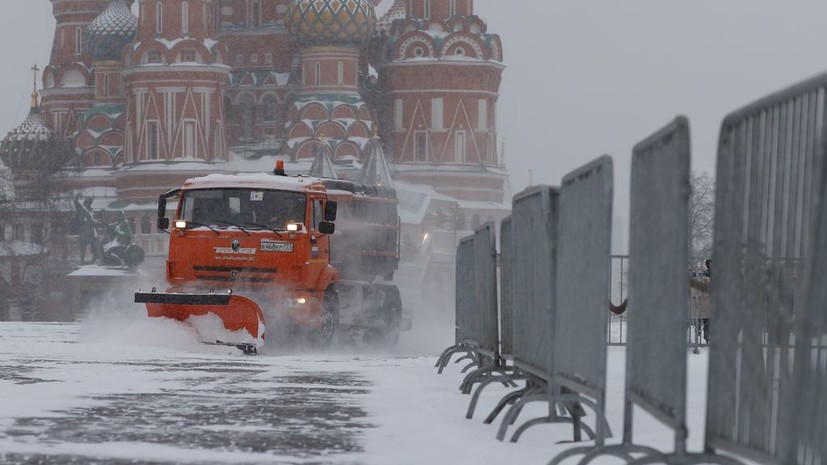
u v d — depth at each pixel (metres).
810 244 6.94
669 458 8.92
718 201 9.33
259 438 13.18
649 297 9.96
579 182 11.82
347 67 196.00
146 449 12.07
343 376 23.34
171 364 25.86
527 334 15.02
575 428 12.81
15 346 30.34
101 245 164.62
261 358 29.58
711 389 9.44
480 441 12.88
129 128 189.62
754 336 8.42
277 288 34.84
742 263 8.77
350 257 43.91
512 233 16.48
